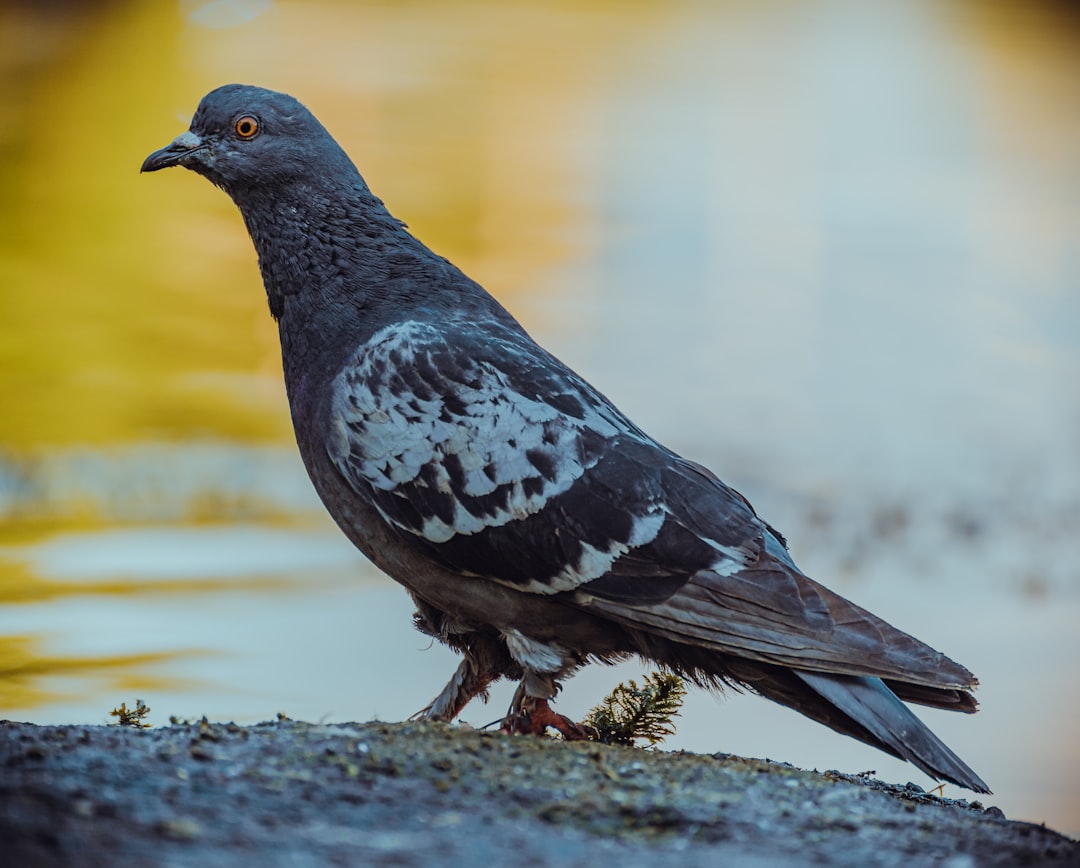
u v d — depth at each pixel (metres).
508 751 5.33
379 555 6.54
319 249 6.75
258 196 6.86
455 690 6.70
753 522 6.26
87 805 4.33
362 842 4.27
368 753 5.13
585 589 6.09
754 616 5.91
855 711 5.74
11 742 4.98
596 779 5.07
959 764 5.63
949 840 4.73
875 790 5.51
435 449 6.22
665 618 5.99
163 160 6.90
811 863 4.38
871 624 5.86
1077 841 4.91
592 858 4.30
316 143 6.82
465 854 4.25
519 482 6.14
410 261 6.77
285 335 6.84
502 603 6.26
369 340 6.52
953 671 5.70
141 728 5.67
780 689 6.05
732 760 5.73
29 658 10.27
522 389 6.29
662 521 6.07
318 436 6.50
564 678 6.44
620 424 6.41
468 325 6.54
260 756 4.99
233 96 6.89
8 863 3.86
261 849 4.15
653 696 6.36
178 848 4.09
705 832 4.61
